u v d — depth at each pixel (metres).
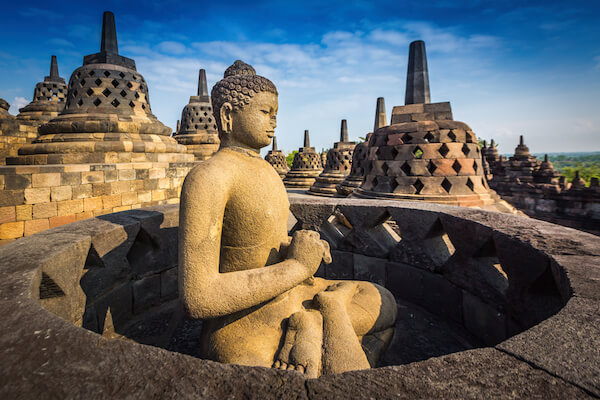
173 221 3.50
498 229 2.61
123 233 2.87
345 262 4.20
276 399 0.91
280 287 1.88
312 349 1.84
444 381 0.96
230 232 2.07
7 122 12.59
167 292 3.50
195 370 0.99
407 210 3.64
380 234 4.05
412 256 3.64
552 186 17.39
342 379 0.98
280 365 1.83
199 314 1.72
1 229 5.06
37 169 5.40
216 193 1.84
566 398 0.90
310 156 22.09
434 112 7.45
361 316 2.36
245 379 0.97
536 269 2.17
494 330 2.81
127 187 6.79
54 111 16.47
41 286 1.96
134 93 7.91
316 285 2.63
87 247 2.44
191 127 15.72
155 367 1.00
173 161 8.15
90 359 1.01
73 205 5.86
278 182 2.29
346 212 4.04
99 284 2.65
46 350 1.04
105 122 7.14
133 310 3.16
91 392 0.90
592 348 1.09
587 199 16.14
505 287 2.74
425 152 7.05
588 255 1.98
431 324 3.27
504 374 0.99
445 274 3.34
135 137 7.45
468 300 3.10
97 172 6.22
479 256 3.00
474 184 6.99
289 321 2.05
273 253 2.22
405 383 0.96
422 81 7.92
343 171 16.66
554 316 1.30
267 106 2.19
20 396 0.87
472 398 0.90
